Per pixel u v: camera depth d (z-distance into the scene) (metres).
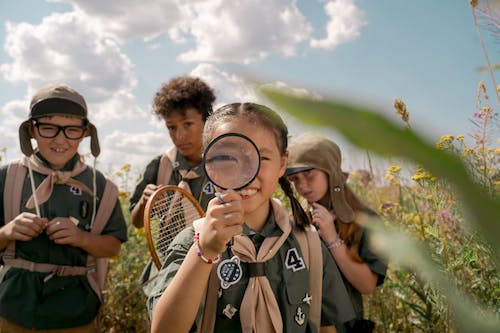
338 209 2.36
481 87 1.13
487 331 0.18
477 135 1.30
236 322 1.52
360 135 0.12
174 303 1.27
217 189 1.31
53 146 2.70
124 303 3.92
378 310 3.00
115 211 2.96
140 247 4.26
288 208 3.49
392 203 2.60
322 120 0.12
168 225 2.48
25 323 2.47
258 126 1.51
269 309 1.51
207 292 1.52
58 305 2.57
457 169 0.13
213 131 1.55
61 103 2.67
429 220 2.35
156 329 1.31
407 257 0.19
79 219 2.77
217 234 1.18
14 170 2.72
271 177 1.53
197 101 2.94
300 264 1.65
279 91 0.12
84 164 2.94
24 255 2.58
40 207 2.67
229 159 1.13
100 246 2.75
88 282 2.76
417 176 1.42
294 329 1.57
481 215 0.14
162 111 2.99
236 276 1.53
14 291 2.50
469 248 1.38
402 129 0.12
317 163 2.38
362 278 2.20
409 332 2.83
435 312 2.19
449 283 0.20
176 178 3.01
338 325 1.85
